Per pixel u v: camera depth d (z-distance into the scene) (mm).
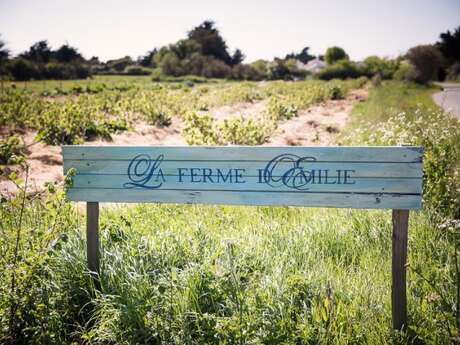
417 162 2605
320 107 21219
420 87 38750
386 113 13195
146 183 3002
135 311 2787
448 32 65750
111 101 19828
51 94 28297
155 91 28156
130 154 2996
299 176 2777
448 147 5273
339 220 4414
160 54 80688
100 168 3037
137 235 3717
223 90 31625
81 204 5945
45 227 3449
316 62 104062
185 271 3102
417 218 4312
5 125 12477
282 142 11031
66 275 3166
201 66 69812
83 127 11469
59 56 73250
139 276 3002
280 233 4070
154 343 2754
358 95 29266
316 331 2705
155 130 13992
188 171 2936
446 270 3299
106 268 3236
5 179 7055
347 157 2691
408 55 47312
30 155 9172
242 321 2678
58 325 2814
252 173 2846
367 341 2621
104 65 80375
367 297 2992
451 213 4449
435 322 2684
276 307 2828
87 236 3170
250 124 8695
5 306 2699
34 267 2752
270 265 3434
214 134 8289
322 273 3295
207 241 3699
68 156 3064
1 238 3336
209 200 2930
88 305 3047
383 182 2666
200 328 2725
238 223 4570
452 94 27578
